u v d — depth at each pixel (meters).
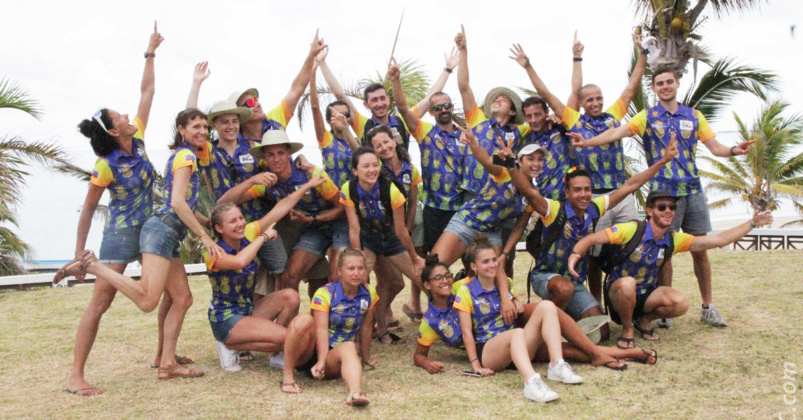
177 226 4.56
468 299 4.79
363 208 5.20
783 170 25.08
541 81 5.88
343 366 4.27
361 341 4.88
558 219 5.17
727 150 5.41
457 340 4.86
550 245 5.25
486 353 4.64
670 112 5.59
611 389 4.24
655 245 5.13
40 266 21.02
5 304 7.88
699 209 5.66
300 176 5.41
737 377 4.39
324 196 5.39
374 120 6.02
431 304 4.94
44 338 6.09
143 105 4.92
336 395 4.30
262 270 5.61
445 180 6.03
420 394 4.28
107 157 4.50
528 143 6.08
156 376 4.82
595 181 5.82
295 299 4.93
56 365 5.17
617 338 5.50
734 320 5.73
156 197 8.00
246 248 4.61
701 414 3.81
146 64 4.98
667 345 5.16
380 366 4.96
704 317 5.70
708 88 14.07
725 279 7.45
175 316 4.75
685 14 10.49
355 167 5.11
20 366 5.16
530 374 4.17
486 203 5.39
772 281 7.14
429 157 6.06
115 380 4.75
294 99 5.71
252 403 4.16
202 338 5.93
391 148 5.37
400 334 6.02
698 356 4.85
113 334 6.15
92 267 4.12
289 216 5.56
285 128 5.68
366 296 4.76
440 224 6.14
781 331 5.32
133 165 4.59
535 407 3.98
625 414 3.83
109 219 4.62
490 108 6.39
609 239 5.11
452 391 4.31
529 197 5.07
